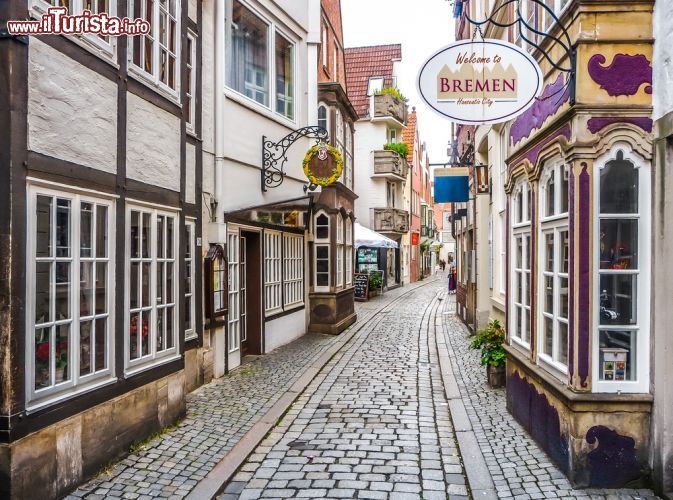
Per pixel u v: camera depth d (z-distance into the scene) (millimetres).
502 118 4949
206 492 4777
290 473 5355
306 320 14328
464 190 13188
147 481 4941
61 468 4520
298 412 7387
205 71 8883
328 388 8680
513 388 6711
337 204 14805
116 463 5281
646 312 4645
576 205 4688
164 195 6281
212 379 8938
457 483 5070
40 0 4273
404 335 14344
